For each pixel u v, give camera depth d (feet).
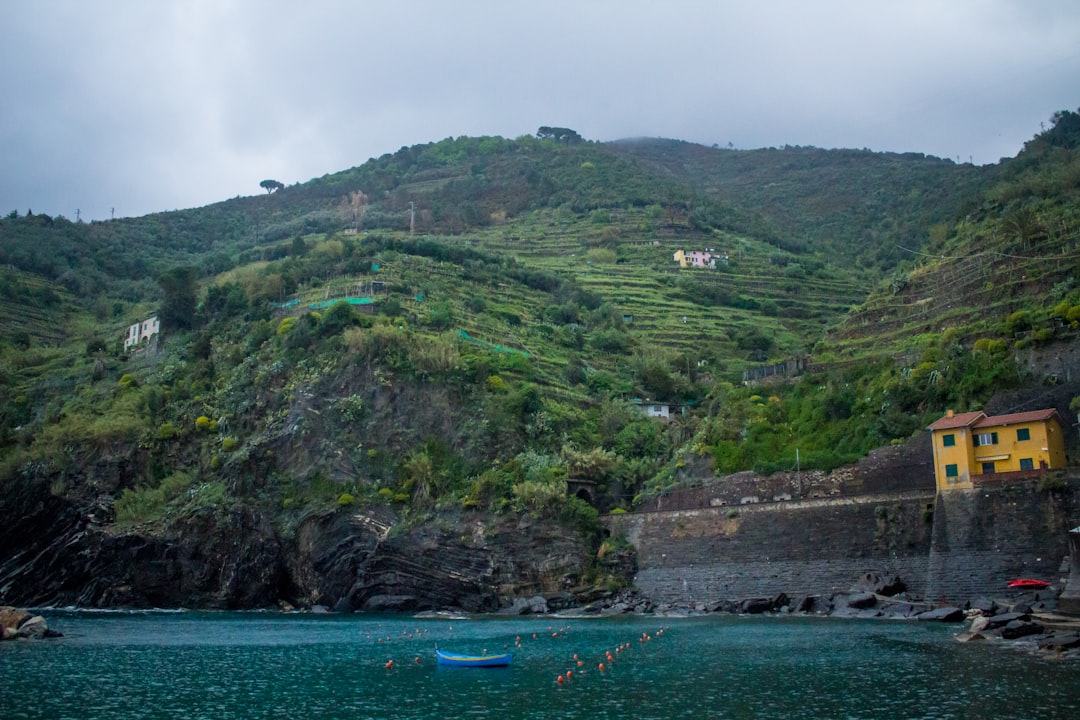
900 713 168.66
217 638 303.89
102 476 476.13
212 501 445.37
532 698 194.39
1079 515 292.61
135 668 235.81
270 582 433.07
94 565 440.86
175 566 435.12
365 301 573.33
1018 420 325.01
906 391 390.42
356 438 464.24
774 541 364.38
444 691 203.82
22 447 501.56
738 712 175.22
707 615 353.31
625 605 379.96
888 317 500.33
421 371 485.97
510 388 508.12
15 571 450.71
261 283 631.56
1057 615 267.59
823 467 379.96
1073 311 374.22
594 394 566.77
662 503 419.95
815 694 188.65
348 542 424.05
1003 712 165.58
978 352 389.39
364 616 391.24
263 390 495.82
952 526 318.65
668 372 586.86
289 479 455.63
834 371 444.96
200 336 577.02
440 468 456.45
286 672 231.30
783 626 302.25
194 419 498.28
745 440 424.87
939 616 296.10
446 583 407.64
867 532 341.62
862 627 287.69
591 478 451.53
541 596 396.57
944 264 510.99
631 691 199.72
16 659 248.11
